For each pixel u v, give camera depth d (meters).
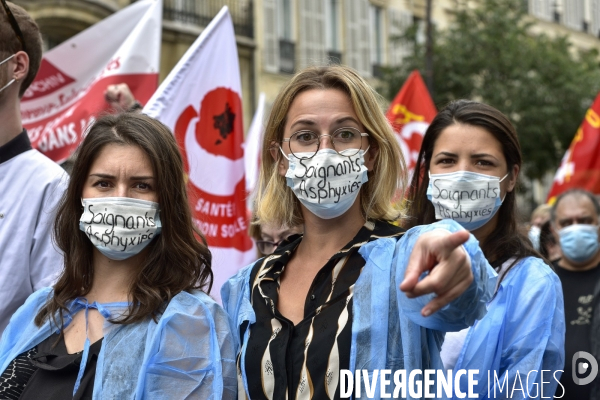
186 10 17.02
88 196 2.71
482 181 3.17
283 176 2.67
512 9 18.47
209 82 4.46
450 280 1.79
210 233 4.38
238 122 4.55
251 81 18.31
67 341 2.64
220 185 4.45
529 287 2.87
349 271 2.41
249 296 2.57
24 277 3.23
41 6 13.76
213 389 2.47
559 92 17.95
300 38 19.38
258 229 4.37
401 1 21.92
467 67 17.62
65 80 5.05
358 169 2.49
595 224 4.66
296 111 2.55
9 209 3.28
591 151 7.00
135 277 2.67
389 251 2.34
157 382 2.46
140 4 5.02
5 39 3.38
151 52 4.62
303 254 2.57
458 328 2.04
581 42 28.56
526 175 18.92
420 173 3.44
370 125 2.53
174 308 2.56
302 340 2.35
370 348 2.25
